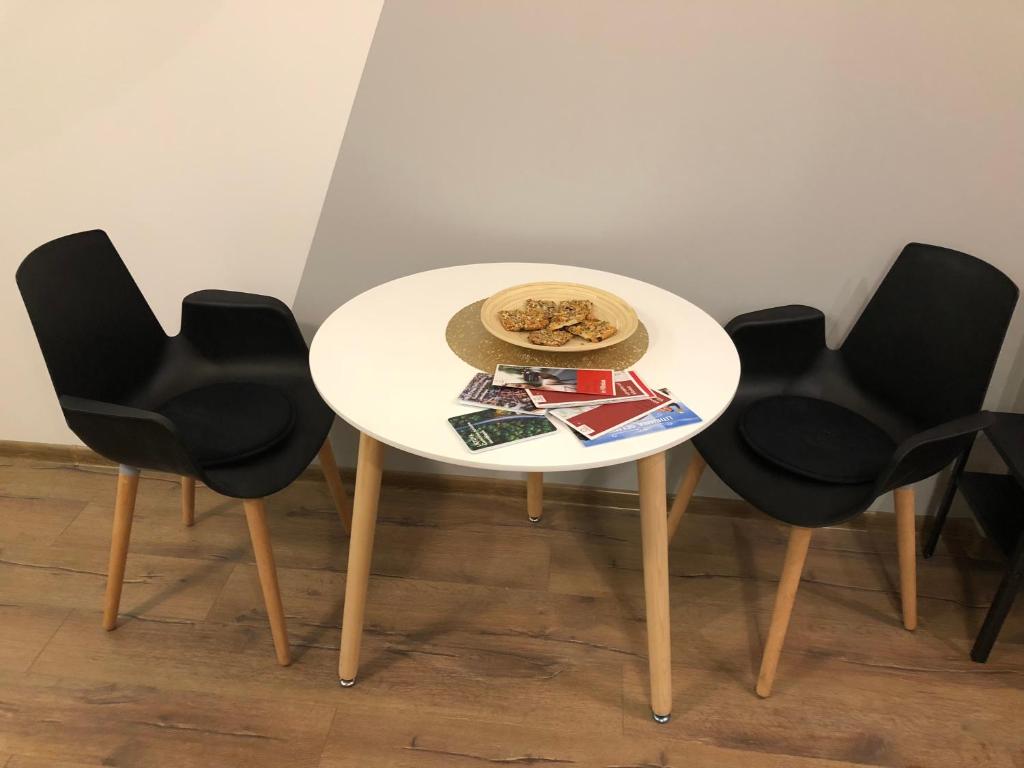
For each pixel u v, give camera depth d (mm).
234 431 1513
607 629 1724
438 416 1218
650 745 1473
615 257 1773
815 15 1455
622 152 1640
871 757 1456
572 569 1887
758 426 1564
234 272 1868
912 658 1662
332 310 1900
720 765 1439
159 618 1711
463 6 1508
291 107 1646
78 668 1589
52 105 1678
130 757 1423
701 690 1583
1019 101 1492
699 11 1475
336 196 1742
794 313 1635
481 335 1458
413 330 1468
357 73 1599
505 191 1712
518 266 1748
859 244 1685
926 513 1987
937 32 1448
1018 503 1705
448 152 1674
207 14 1558
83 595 1769
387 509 2053
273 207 1768
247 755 1433
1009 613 1784
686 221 1706
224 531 1965
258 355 1731
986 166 1565
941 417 1500
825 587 1843
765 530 2020
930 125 1539
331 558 1892
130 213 1807
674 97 1567
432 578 1843
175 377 1704
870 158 1587
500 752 1452
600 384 1290
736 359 1403
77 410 1276
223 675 1584
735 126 1585
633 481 2047
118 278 1573
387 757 1438
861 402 1662
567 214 1729
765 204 1663
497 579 1849
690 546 1963
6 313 1965
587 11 1493
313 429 1570
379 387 1287
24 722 1479
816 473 1441
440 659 1635
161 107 1666
